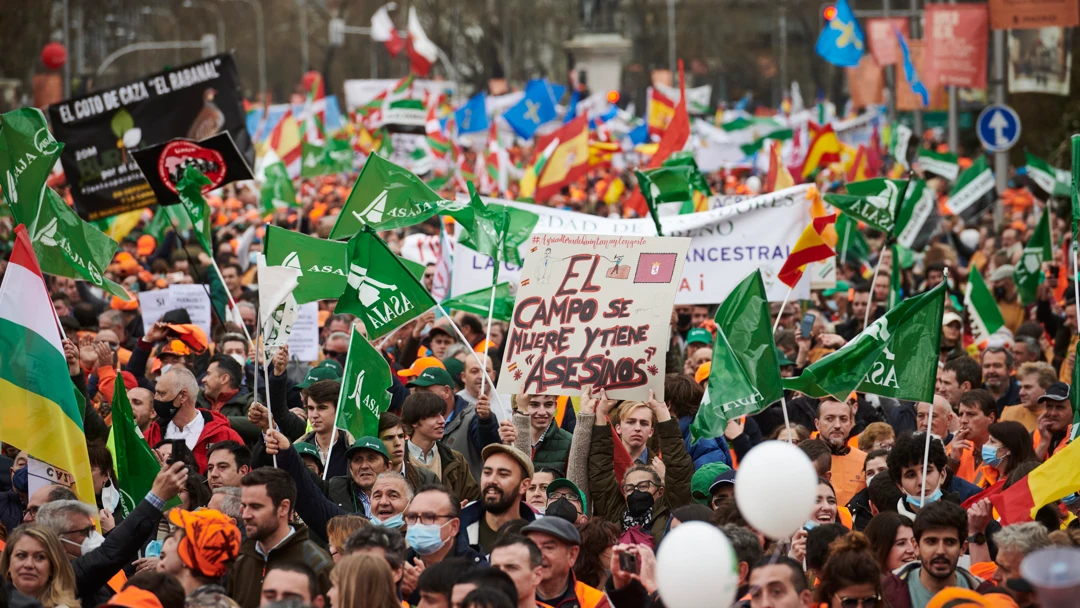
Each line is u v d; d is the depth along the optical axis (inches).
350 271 574.9
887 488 501.7
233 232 1599.4
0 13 2915.8
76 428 495.5
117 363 786.2
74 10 4343.0
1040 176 1412.4
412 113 1881.2
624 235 558.9
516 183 2018.9
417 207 637.9
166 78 1015.6
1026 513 482.9
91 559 431.5
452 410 652.7
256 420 514.6
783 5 5526.6
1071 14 1562.5
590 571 457.7
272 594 366.0
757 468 285.9
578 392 551.5
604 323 554.6
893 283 825.5
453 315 839.7
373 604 366.0
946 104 2124.8
